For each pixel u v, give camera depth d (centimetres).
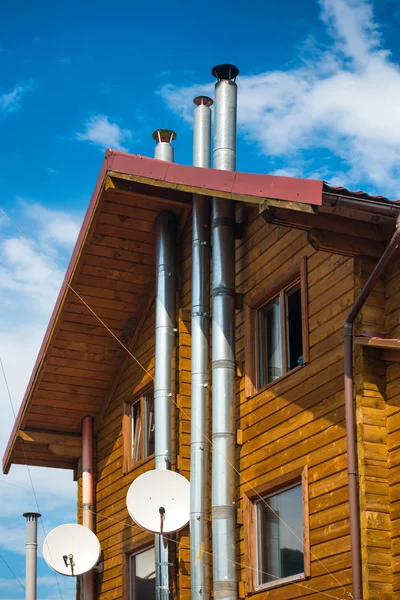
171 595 1338
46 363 1622
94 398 1702
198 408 1330
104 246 1491
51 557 1498
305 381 1198
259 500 1258
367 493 1040
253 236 1369
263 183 1098
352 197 1054
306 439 1175
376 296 1112
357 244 1115
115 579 1561
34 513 1574
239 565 1250
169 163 1271
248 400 1306
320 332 1186
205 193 1191
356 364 1088
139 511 1295
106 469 1664
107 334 1608
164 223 1470
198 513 1287
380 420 1071
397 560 1017
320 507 1127
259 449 1259
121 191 1377
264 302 1329
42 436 1706
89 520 1653
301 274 1237
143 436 1573
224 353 1301
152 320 1566
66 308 1552
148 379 1545
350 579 1058
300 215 1095
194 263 1395
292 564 1180
